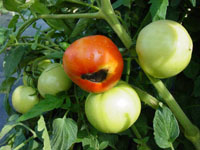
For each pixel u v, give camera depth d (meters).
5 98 0.38
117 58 0.20
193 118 0.29
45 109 0.26
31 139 0.31
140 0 0.30
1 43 0.28
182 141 0.28
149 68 0.21
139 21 0.31
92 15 0.25
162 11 0.21
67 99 0.28
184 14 0.29
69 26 0.34
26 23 0.29
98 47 0.20
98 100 0.22
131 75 0.31
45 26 0.69
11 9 0.29
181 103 0.30
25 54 0.34
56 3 0.29
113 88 0.23
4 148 0.33
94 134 0.27
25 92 0.31
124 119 0.22
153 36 0.20
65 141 0.23
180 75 0.31
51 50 0.32
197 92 0.27
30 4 0.26
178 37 0.19
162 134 0.21
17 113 0.37
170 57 0.19
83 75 0.20
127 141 0.31
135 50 0.23
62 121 0.25
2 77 0.62
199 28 0.29
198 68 0.28
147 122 0.30
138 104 0.23
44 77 0.28
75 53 0.19
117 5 0.29
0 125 0.54
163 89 0.23
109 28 0.32
